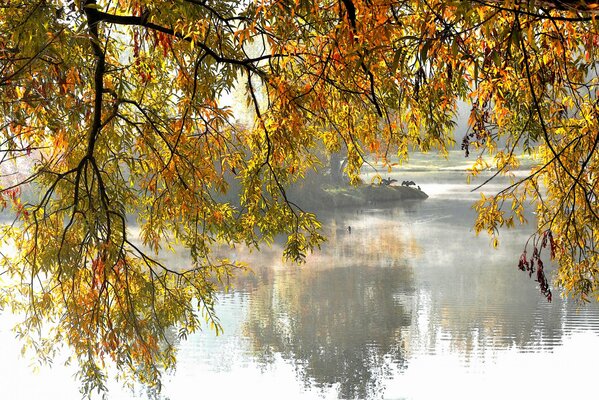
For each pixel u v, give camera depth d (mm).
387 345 21766
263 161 8234
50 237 8617
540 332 22672
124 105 8930
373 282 30078
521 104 6965
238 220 8680
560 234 7707
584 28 6012
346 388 18359
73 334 8406
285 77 7191
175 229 9094
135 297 8961
